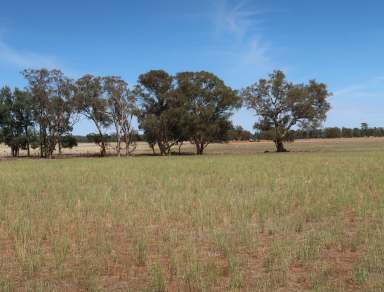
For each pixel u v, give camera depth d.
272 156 56.97
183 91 74.12
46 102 74.62
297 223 12.95
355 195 17.88
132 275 8.73
